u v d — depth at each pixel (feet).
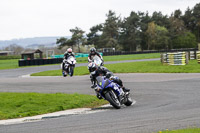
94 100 94.63
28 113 76.38
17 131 57.36
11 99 92.84
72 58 179.32
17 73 266.98
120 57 522.47
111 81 80.02
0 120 70.64
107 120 62.64
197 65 208.23
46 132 55.11
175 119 59.06
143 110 72.69
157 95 99.45
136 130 52.44
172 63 234.17
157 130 51.62
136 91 111.14
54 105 85.97
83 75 195.21
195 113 63.52
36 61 401.29
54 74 211.61
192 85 114.01
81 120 64.85
